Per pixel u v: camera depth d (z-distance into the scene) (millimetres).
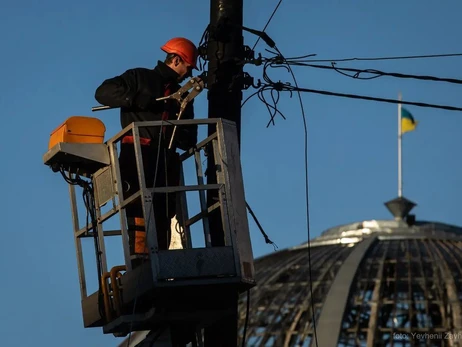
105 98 29578
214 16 33125
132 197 28922
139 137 28766
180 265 27328
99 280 30375
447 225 142750
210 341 30578
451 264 131250
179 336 30547
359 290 126812
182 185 30516
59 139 29734
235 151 28906
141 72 29859
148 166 29500
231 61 32656
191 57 30734
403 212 141125
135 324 29734
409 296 125625
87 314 31156
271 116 33438
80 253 31516
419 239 138000
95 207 30609
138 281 27984
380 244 137875
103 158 29688
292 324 123625
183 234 30875
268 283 132000
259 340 123625
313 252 138000
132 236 29750
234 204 28312
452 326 121375
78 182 30734
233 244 27750
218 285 27547
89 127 29797
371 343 119875
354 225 140625
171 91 30359
